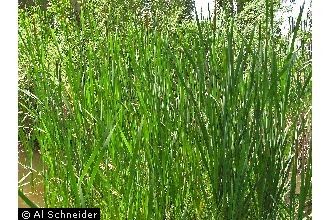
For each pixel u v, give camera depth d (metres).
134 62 1.29
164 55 1.28
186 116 1.18
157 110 1.17
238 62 1.04
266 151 1.06
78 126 1.24
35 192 1.49
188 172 1.21
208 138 1.07
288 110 1.20
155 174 1.11
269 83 1.08
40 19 1.53
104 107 1.26
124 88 1.33
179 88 1.26
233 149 1.08
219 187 1.08
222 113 1.06
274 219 1.10
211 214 1.11
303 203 1.07
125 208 1.12
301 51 1.28
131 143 1.19
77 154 1.23
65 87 1.30
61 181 1.19
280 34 1.31
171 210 1.17
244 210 1.08
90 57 1.33
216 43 1.24
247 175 1.06
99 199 1.23
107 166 1.14
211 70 1.11
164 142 1.16
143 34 1.41
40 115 1.29
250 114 1.16
